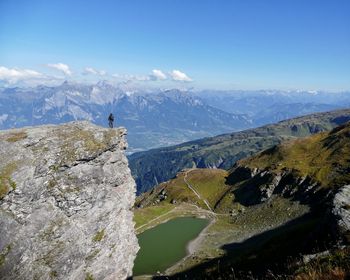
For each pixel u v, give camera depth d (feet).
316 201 526.98
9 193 186.09
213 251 449.06
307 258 96.73
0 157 197.16
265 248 208.44
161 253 456.86
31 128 226.38
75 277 205.98
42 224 196.34
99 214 233.35
